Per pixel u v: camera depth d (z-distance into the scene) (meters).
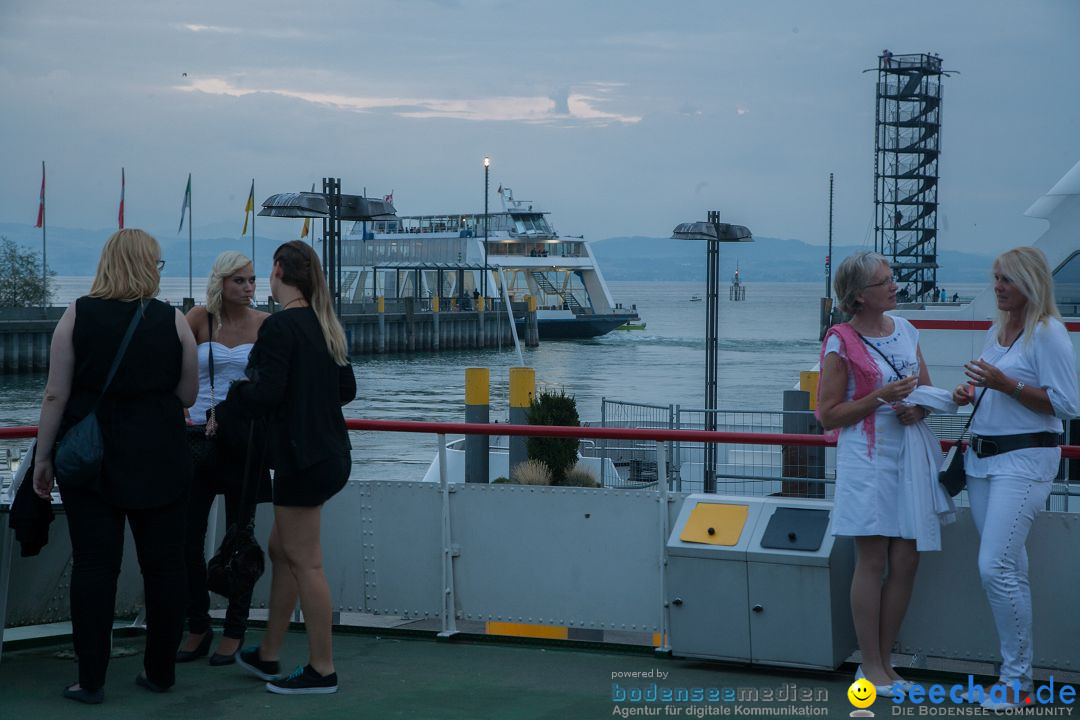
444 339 80.19
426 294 90.88
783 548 4.93
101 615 4.63
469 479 12.63
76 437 4.43
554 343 90.12
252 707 4.63
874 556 4.71
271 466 5.06
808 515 5.04
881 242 47.47
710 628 5.09
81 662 4.66
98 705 4.66
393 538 5.92
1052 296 4.47
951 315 11.33
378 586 5.95
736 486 13.45
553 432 5.45
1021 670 4.55
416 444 33.91
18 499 4.59
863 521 4.62
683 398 50.97
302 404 4.62
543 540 5.65
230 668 5.24
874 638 4.76
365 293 89.00
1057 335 4.39
